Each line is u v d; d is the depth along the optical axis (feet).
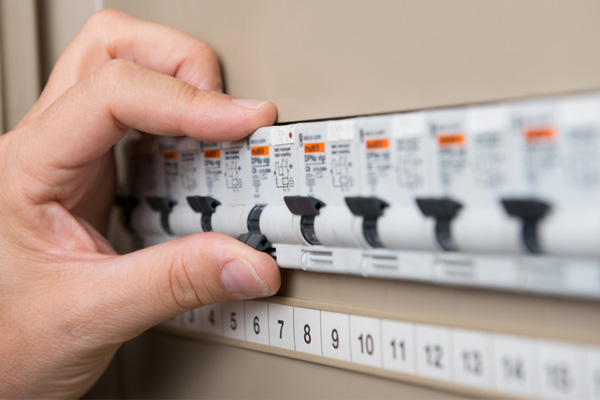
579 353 1.36
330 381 1.98
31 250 2.23
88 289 2.14
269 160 1.99
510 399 1.48
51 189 2.21
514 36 1.47
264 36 2.10
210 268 1.96
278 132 1.95
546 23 1.42
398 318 1.73
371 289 1.82
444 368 1.62
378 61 1.75
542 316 1.45
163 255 2.04
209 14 2.34
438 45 1.61
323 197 1.84
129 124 2.13
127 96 2.07
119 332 2.18
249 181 2.06
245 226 2.05
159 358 2.72
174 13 2.50
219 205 2.19
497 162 1.42
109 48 2.52
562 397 1.39
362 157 1.72
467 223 1.47
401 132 1.62
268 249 2.07
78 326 2.18
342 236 1.78
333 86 1.88
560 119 1.31
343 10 1.84
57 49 3.05
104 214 2.80
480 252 1.49
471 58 1.55
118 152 2.81
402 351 1.73
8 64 2.88
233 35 2.23
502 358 1.50
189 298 2.05
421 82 1.65
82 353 2.24
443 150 1.53
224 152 2.15
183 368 2.59
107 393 3.10
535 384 1.44
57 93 2.52
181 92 2.04
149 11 2.63
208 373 2.46
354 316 1.85
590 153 1.27
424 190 1.58
